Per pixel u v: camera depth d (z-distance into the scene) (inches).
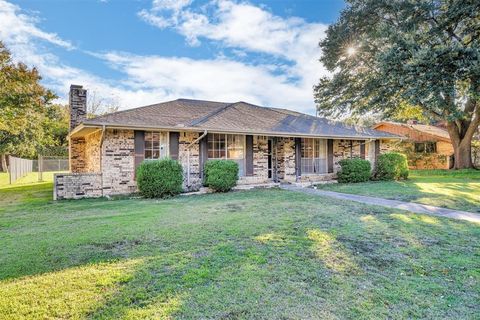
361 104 743.7
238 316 100.4
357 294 115.6
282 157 525.3
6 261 149.6
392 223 225.5
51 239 187.8
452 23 526.9
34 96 779.4
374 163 618.8
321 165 569.6
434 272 136.3
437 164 959.0
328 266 142.6
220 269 138.3
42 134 1154.7
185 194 406.0
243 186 476.4
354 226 215.9
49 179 774.5
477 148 920.3
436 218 242.8
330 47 756.0
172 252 161.8
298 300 110.9
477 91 478.9
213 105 580.1
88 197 382.0
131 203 333.1
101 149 388.8
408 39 486.3
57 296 113.7
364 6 681.0
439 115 780.6
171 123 414.3
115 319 98.5
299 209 283.4
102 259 151.6
